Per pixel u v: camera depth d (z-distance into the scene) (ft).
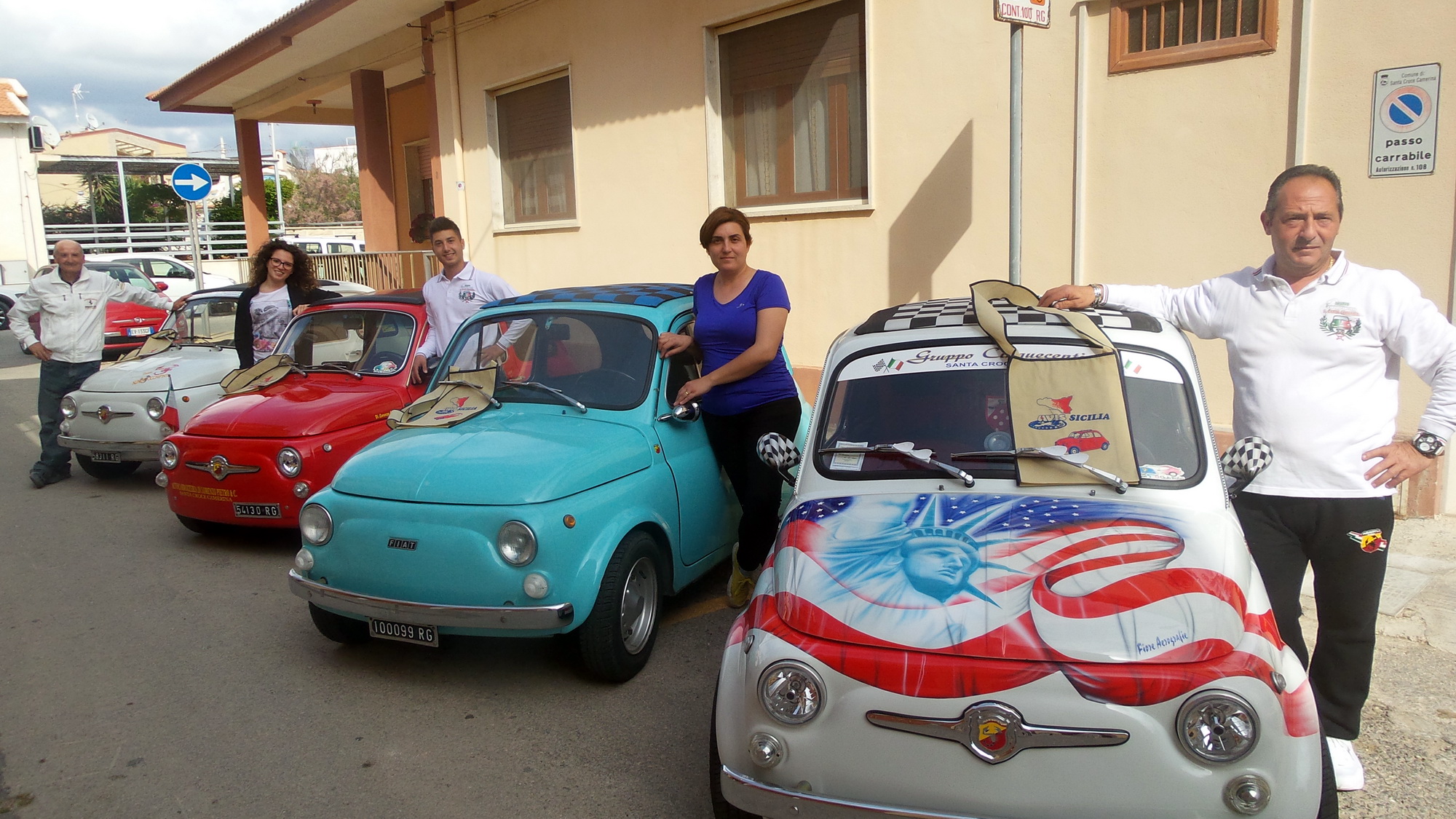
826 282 27.17
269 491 19.15
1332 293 10.12
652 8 31.12
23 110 93.66
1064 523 9.77
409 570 12.88
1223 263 19.49
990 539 9.59
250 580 18.94
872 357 12.27
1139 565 9.02
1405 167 17.16
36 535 22.29
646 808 10.92
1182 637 8.20
